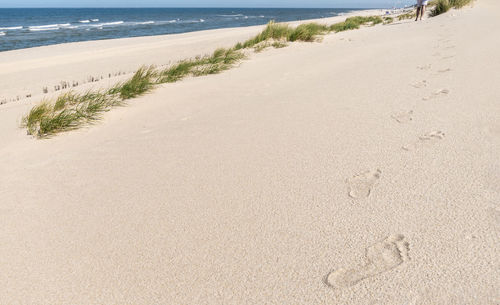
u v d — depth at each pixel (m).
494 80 3.18
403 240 1.41
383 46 6.39
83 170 2.39
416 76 3.84
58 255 1.54
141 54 11.59
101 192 2.06
